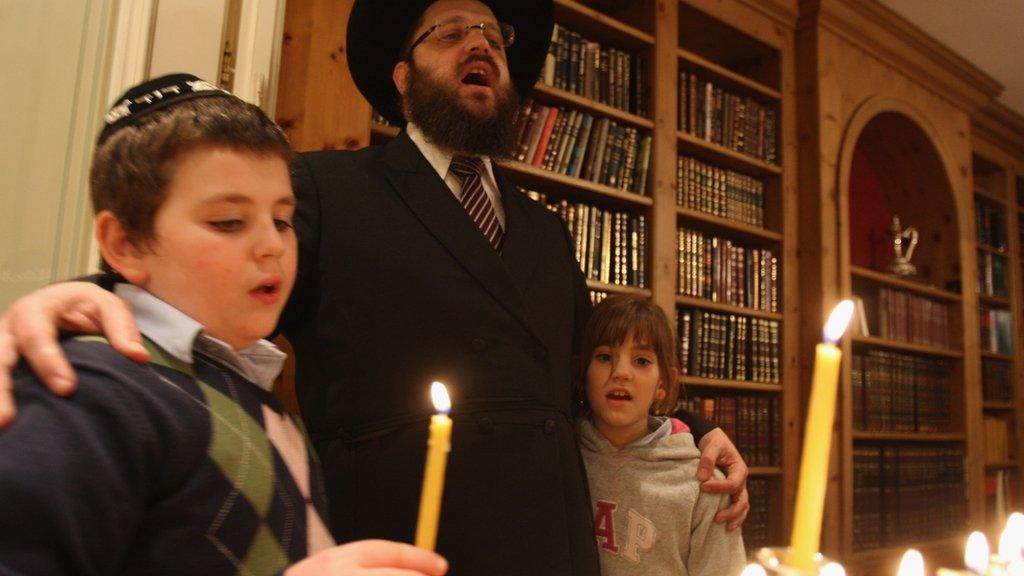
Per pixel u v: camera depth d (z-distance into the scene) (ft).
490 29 4.54
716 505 4.43
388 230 3.80
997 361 14.03
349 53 5.04
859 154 13.48
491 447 3.53
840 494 9.91
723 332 8.96
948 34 11.93
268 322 2.36
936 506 11.19
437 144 4.24
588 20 8.30
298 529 2.20
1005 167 15.37
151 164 2.22
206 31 5.20
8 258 4.78
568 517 3.73
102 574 1.76
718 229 9.58
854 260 12.98
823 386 1.14
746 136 9.93
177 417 1.99
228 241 2.24
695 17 9.67
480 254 3.85
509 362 3.74
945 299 12.72
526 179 7.62
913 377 11.49
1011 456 13.93
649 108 8.78
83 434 1.76
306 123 5.80
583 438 4.92
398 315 3.64
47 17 4.97
